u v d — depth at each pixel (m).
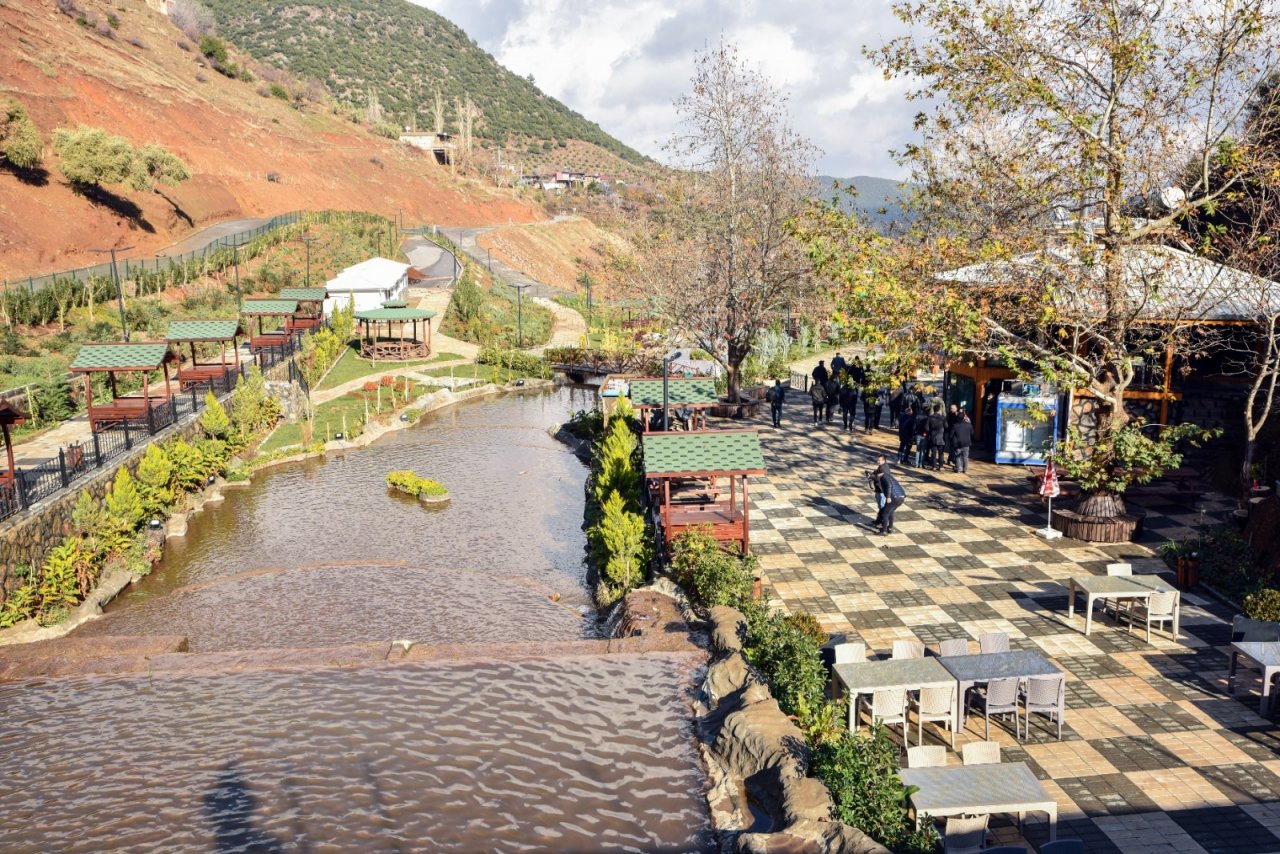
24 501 19.23
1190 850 8.76
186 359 41.75
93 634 17.81
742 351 33.44
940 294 18.41
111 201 68.62
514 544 23.34
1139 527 18.23
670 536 17.95
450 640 17.20
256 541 23.72
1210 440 23.16
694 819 10.39
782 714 11.45
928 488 22.59
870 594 15.82
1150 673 12.59
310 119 130.62
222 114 108.81
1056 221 19.28
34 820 10.62
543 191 170.50
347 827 10.36
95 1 116.31
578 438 35.06
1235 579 15.02
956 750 10.70
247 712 13.22
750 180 33.09
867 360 19.20
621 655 14.73
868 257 18.47
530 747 12.08
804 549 18.30
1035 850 8.82
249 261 67.44
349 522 25.33
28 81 80.00
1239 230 20.84
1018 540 18.52
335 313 53.84
